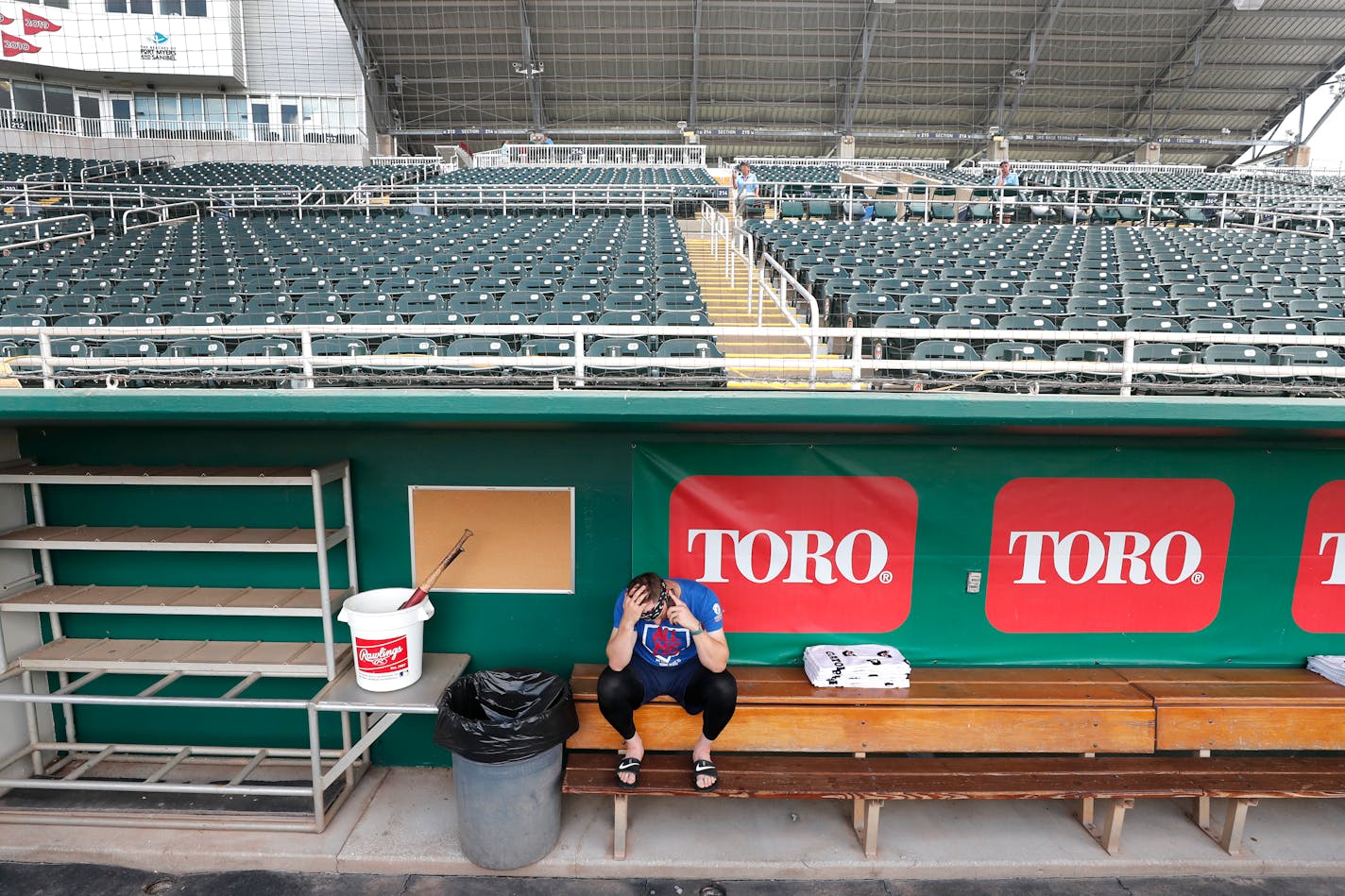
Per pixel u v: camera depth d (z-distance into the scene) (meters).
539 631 3.96
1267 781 3.47
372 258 10.64
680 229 14.02
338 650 3.84
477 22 31.23
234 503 3.89
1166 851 3.54
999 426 3.30
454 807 3.78
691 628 3.30
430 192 18.39
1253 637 3.92
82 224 14.09
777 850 3.51
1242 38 32.72
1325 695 3.62
